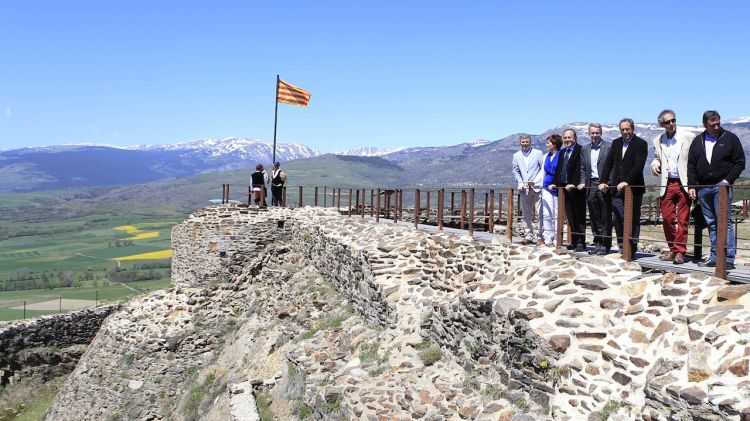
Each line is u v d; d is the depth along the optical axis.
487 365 12.27
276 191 31.28
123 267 131.12
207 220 28.67
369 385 14.26
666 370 8.73
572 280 11.78
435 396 12.43
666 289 10.19
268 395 18.39
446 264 16.67
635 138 12.90
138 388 25.38
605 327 10.32
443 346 14.22
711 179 11.43
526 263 13.49
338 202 30.06
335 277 22.52
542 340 10.66
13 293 99.19
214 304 27.36
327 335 19.06
